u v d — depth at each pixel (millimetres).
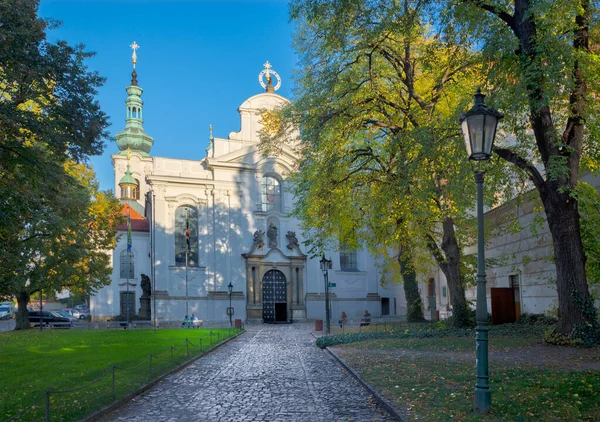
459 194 19016
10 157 19000
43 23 18500
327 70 23391
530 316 27734
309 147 27031
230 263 57812
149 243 62062
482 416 9328
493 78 16750
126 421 10844
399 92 25172
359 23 21016
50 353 23891
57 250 39094
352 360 19266
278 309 59531
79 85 19609
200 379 16766
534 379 11922
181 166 58250
